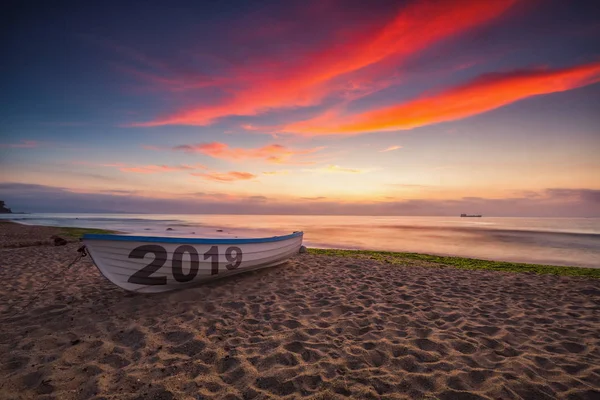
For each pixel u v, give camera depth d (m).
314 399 2.71
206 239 6.34
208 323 4.46
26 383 2.90
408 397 2.76
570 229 38.41
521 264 10.86
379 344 3.82
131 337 3.94
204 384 2.92
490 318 4.84
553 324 4.59
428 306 5.42
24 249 11.36
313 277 7.64
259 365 3.29
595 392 2.82
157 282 5.87
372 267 9.12
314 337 4.03
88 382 2.92
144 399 2.67
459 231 33.50
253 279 7.36
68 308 5.01
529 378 3.07
